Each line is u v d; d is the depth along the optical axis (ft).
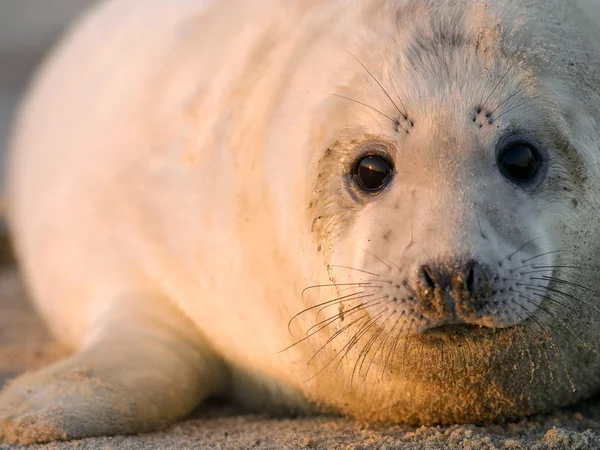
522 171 39.81
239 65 50.49
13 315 69.15
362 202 41.11
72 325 58.34
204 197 49.96
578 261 41.04
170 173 52.31
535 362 42.19
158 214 52.60
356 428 45.44
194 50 54.95
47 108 68.18
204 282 50.19
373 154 40.73
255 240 47.01
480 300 37.09
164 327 51.16
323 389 47.06
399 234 38.75
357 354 43.06
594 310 42.50
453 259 36.94
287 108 45.60
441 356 40.37
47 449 41.98
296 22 48.88
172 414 47.09
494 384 42.75
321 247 42.63
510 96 40.09
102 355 48.29
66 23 151.84
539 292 38.45
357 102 41.70
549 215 39.88
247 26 52.01
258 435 44.01
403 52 41.98
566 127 41.09
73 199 57.57
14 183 74.28
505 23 42.19
